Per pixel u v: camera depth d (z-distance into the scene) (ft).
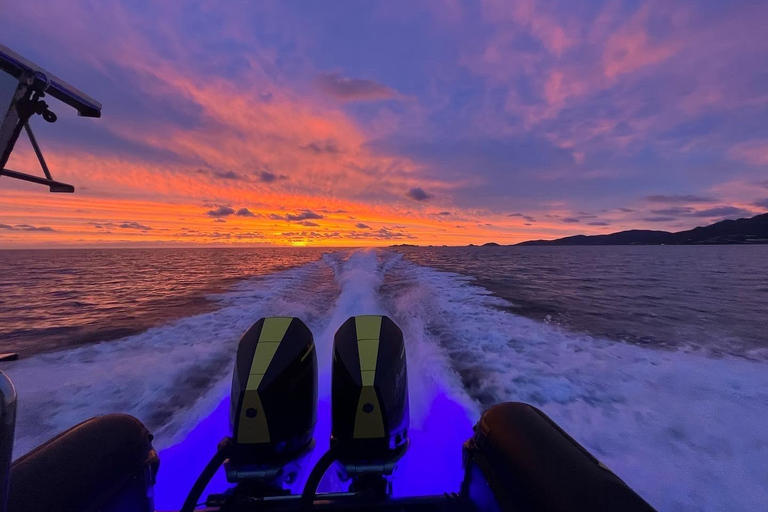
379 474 4.15
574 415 9.81
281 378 4.24
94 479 3.15
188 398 10.16
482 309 23.15
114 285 41.42
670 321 22.13
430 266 56.08
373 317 5.30
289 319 5.08
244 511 3.84
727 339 17.75
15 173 2.82
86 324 20.53
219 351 14.10
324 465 3.96
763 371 12.96
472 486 4.22
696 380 12.14
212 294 29.58
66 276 55.77
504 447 3.84
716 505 6.68
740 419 9.62
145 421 8.92
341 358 4.49
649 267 76.79
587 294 33.45
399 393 4.44
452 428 8.40
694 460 7.97
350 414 4.15
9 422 2.11
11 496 2.59
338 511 3.96
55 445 3.26
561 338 17.03
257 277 40.57
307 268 47.60
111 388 10.87
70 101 3.46
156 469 4.05
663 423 9.43
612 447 8.46
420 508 4.13
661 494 6.97
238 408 4.09
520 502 3.32
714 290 38.09
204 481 3.95
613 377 12.30
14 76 2.69
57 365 13.14
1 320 22.66
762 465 7.74
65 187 3.24
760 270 69.05
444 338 16.34
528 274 53.72
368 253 76.95
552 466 3.33
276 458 4.10
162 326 18.72
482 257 106.01
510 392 10.96
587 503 2.87
